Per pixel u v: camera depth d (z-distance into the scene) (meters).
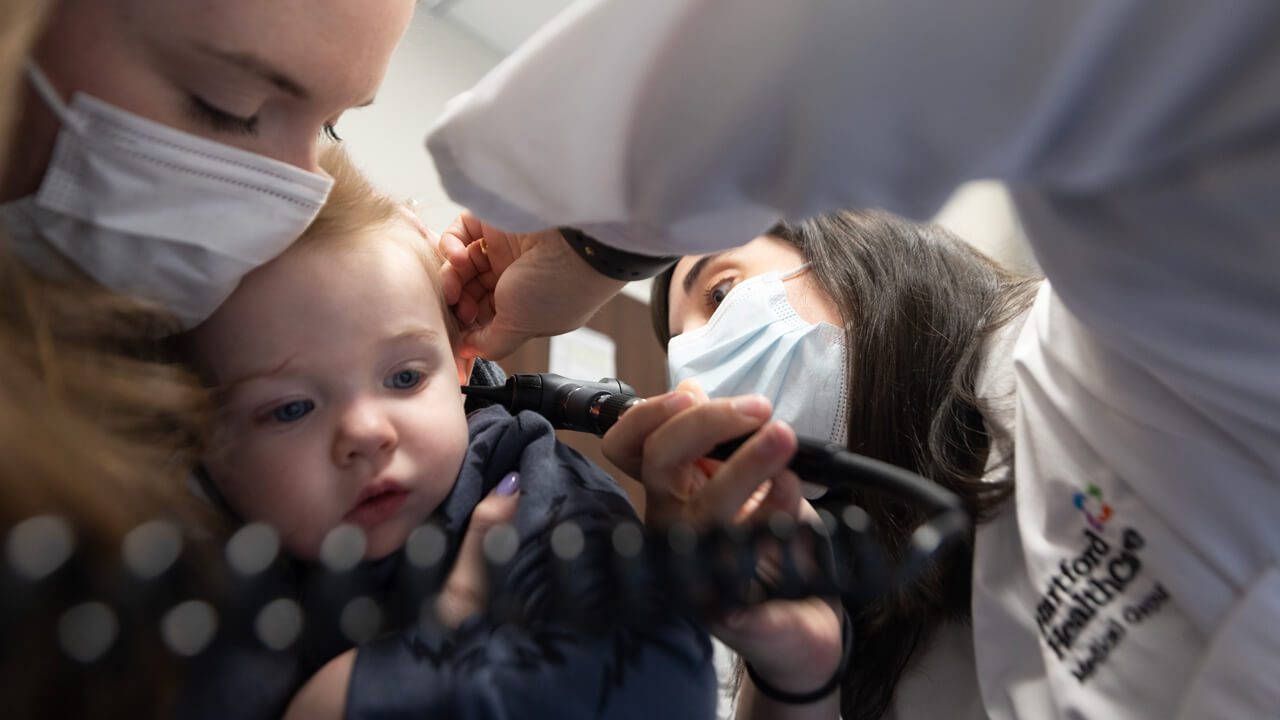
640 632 0.45
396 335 0.61
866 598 0.44
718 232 0.44
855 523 0.44
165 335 0.55
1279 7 0.30
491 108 0.42
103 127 0.44
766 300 0.93
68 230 0.47
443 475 0.61
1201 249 0.39
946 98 0.33
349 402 0.59
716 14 0.37
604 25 0.39
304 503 0.57
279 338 0.58
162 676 0.32
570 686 0.43
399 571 0.39
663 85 0.39
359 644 0.41
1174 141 0.35
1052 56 0.31
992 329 0.80
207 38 0.42
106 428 0.44
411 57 1.92
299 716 0.43
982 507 0.67
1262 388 0.44
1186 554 0.51
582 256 0.66
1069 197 0.40
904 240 0.89
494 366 0.92
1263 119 0.33
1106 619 0.55
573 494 0.55
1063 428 0.60
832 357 0.88
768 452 0.45
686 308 1.07
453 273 0.78
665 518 0.53
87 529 0.36
